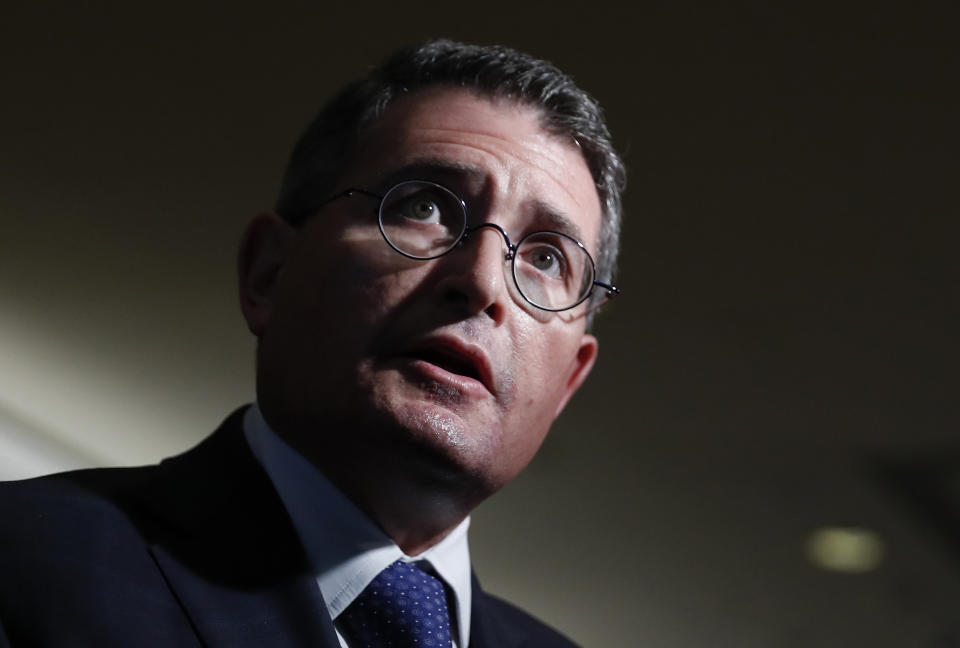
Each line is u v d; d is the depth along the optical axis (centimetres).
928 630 898
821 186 638
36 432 691
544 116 214
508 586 945
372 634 182
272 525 184
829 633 922
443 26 561
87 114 577
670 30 563
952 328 715
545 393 204
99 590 159
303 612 171
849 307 711
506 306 194
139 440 736
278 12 548
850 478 839
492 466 194
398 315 188
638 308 715
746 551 895
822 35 561
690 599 927
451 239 195
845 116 599
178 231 632
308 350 192
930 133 604
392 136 207
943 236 659
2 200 602
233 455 199
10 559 160
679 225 665
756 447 820
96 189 607
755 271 691
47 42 546
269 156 604
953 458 811
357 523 191
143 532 177
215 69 566
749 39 563
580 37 568
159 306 668
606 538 889
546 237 206
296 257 204
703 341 734
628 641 977
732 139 614
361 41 563
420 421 181
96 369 688
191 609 165
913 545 878
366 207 199
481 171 200
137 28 546
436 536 203
